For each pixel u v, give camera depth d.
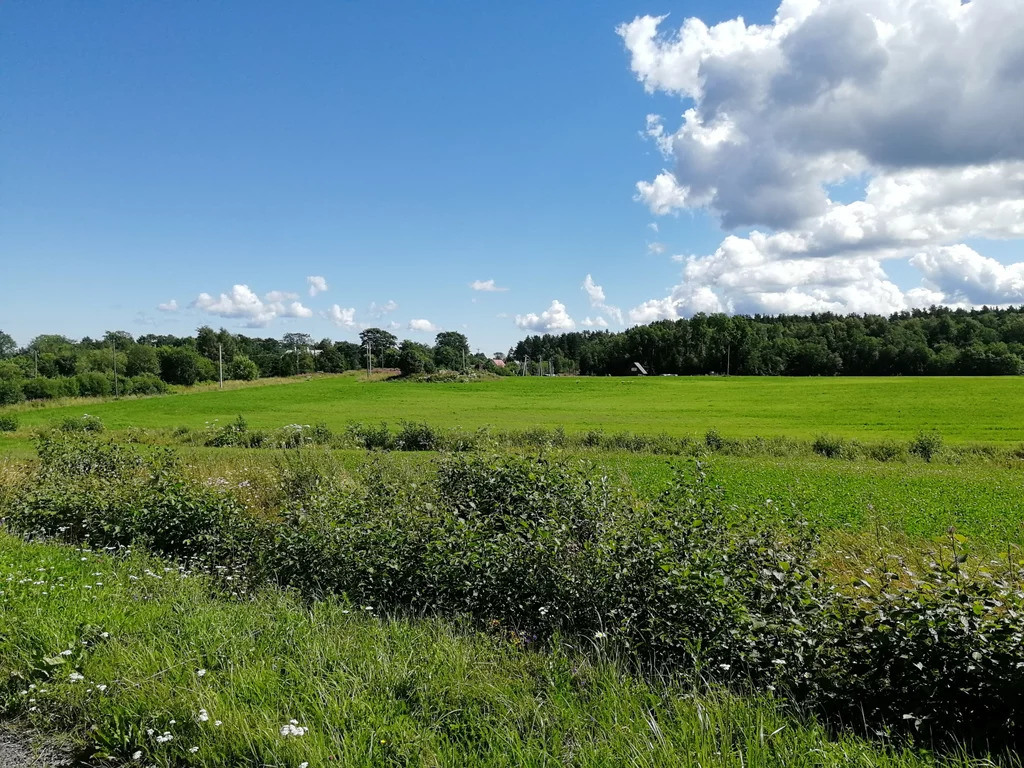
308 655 4.88
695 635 5.13
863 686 4.46
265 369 143.38
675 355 146.38
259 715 3.99
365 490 9.54
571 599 5.88
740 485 18.20
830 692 4.47
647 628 5.26
